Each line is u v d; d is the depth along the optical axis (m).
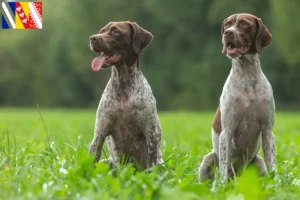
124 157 10.46
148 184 7.94
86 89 74.00
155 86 65.38
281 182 9.34
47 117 38.38
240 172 10.48
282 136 19.95
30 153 11.26
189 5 64.12
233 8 60.47
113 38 10.16
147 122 10.19
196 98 62.44
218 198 7.73
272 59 59.44
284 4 53.41
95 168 9.17
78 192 7.79
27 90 83.31
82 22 70.06
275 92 60.03
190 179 9.30
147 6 67.50
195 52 64.56
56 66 74.31
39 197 7.35
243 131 10.11
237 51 9.92
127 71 10.19
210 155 10.49
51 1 88.38
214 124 10.55
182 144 14.84
